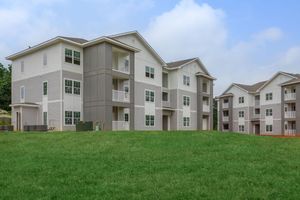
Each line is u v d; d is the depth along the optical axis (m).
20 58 34.69
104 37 29.81
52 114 30.17
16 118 31.61
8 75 55.38
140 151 14.67
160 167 11.45
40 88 31.78
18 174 10.40
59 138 18.84
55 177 10.03
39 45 31.33
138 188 8.88
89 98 30.89
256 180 9.79
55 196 8.13
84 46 31.31
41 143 17.12
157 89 39.31
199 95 47.47
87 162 12.23
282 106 53.28
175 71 44.31
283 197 8.16
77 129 27.22
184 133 20.91
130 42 35.44
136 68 36.19
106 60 30.16
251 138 20.09
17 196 8.12
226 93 68.19
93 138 18.59
